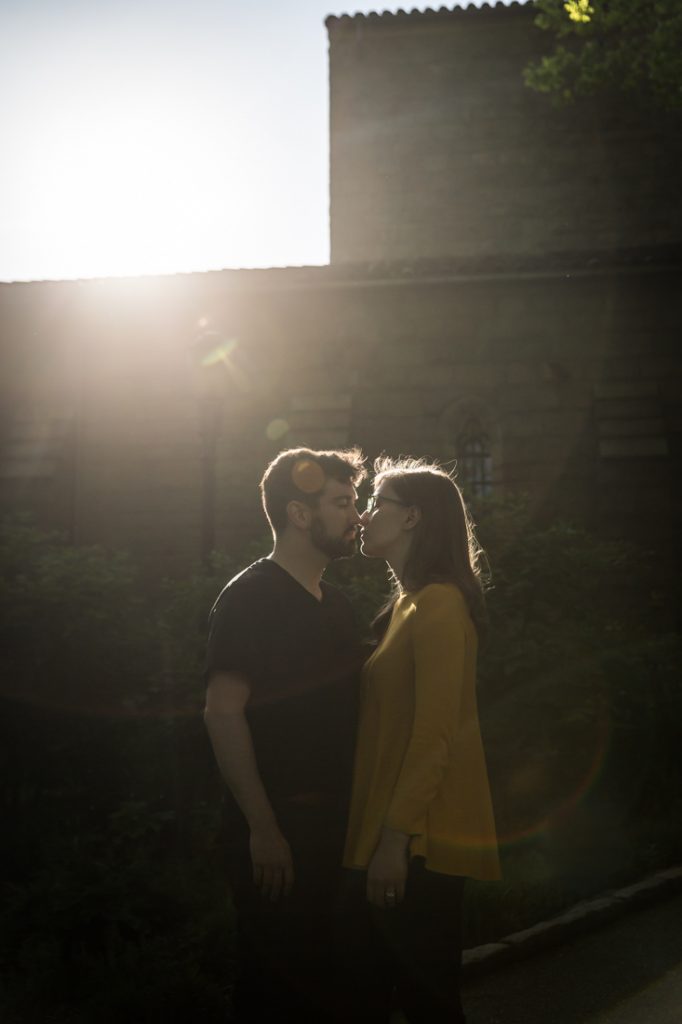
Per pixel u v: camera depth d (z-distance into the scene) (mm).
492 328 15758
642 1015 4352
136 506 16031
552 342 15625
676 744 9227
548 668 8094
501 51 20844
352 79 21109
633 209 20234
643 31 19641
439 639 2920
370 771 3004
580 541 9016
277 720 3010
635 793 8516
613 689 8828
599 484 14773
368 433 15703
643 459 14703
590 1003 4555
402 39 21125
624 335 15508
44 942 4895
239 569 8992
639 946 5465
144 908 5074
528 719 7992
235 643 2992
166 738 7125
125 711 7141
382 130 20906
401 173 20734
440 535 3152
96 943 4945
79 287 15836
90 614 7043
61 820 6465
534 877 6305
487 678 7992
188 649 7598
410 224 20594
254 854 2867
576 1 15773
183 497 15922
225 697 2957
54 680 7012
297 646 3066
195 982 4312
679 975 4902
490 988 4820
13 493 15602
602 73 16062
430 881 2836
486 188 20531
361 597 7883
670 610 14352
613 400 15219
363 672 3178
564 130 20531
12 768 6703
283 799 2986
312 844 2971
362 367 15883
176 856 6434
